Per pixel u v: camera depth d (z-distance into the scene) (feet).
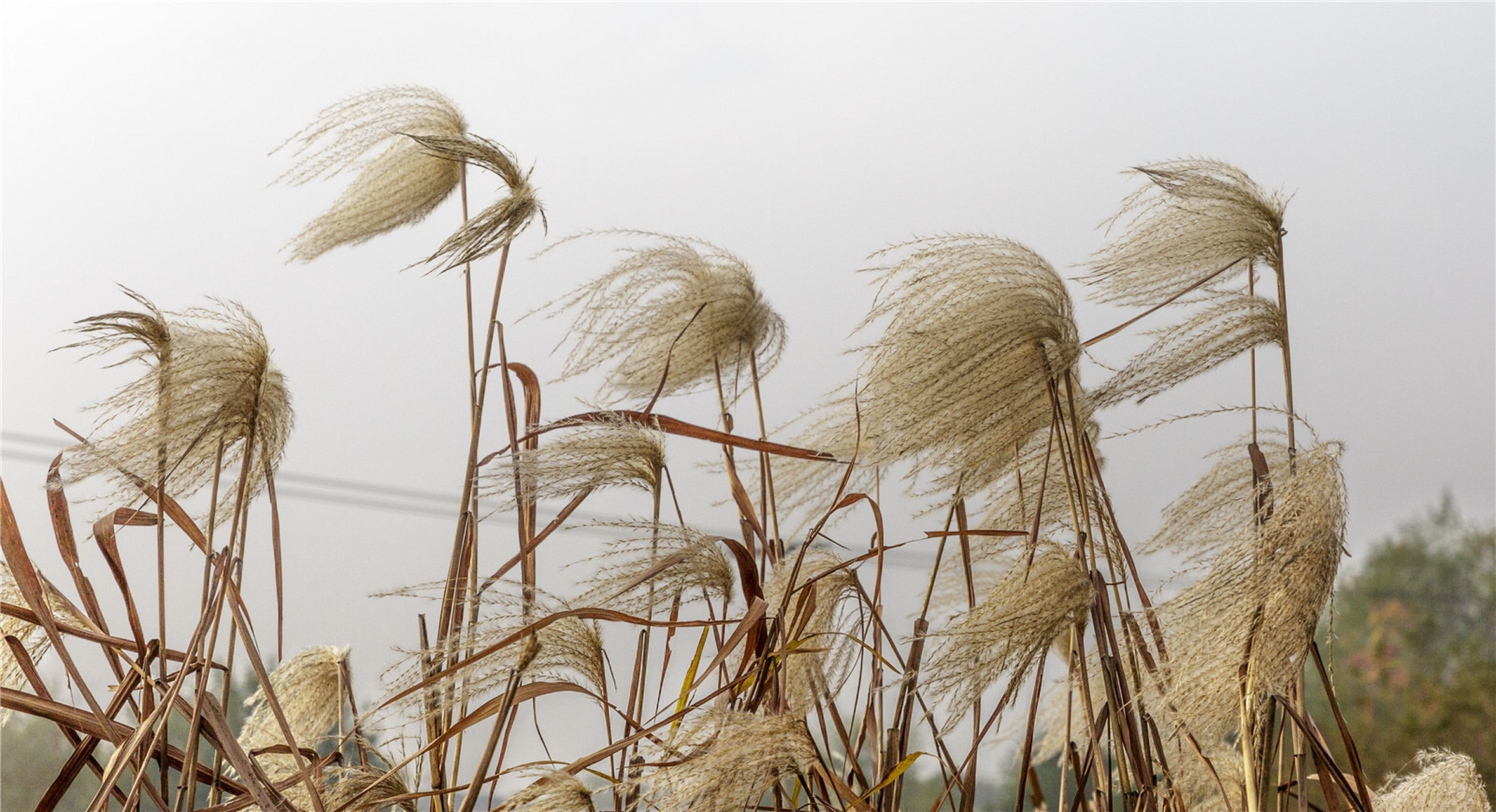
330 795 9.30
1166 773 9.39
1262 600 8.79
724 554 9.18
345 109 10.39
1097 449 10.07
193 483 9.14
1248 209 9.41
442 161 10.41
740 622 8.95
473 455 9.77
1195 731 9.06
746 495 9.94
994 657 8.91
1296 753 9.22
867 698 9.44
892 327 9.32
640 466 9.57
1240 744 9.30
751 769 8.75
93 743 8.99
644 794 8.75
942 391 9.20
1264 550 8.82
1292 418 9.25
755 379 10.50
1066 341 9.33
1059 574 9.07
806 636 9.23
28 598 8.80
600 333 10.27
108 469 8.84
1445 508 60.49
